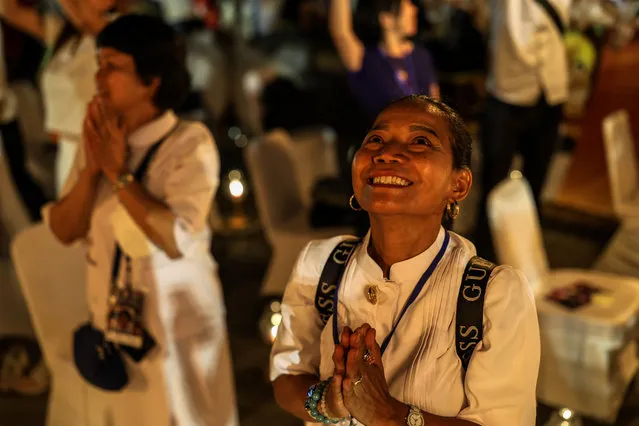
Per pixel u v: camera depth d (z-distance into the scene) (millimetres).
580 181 5953
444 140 1354
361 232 3602
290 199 4199
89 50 3191
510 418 1341
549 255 5164
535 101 4629
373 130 1379
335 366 1319
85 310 2648
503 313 1333
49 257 2600
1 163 3854
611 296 3359
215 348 2420
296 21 11141
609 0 5906
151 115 2184
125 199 2107
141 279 2217
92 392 2492
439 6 9031
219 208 5906
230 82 7770
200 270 2322
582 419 3279
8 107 4320
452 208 1434
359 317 1428
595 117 5902
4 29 5113
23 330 3799
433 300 1368
